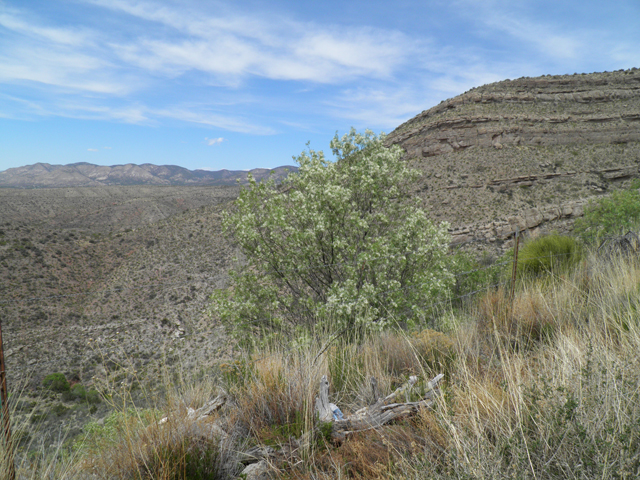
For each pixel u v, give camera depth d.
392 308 8.89
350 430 2.93
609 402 2.11
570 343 3.02
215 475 2.62
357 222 10.12
